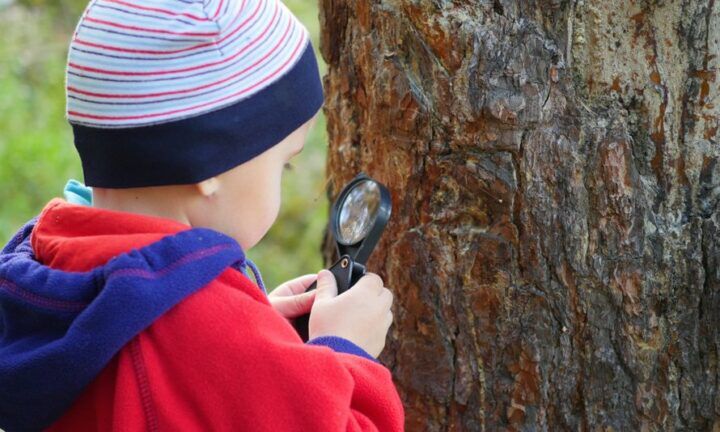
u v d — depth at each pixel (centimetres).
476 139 137
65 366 106
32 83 524
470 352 150
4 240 399
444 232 146
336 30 157
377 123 147
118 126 113
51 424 115
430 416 155
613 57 138
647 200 139
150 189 119
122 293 105
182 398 109
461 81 136
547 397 148
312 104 126
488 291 146
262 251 434
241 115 115
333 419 109
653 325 142
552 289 143
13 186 438
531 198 138
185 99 112
